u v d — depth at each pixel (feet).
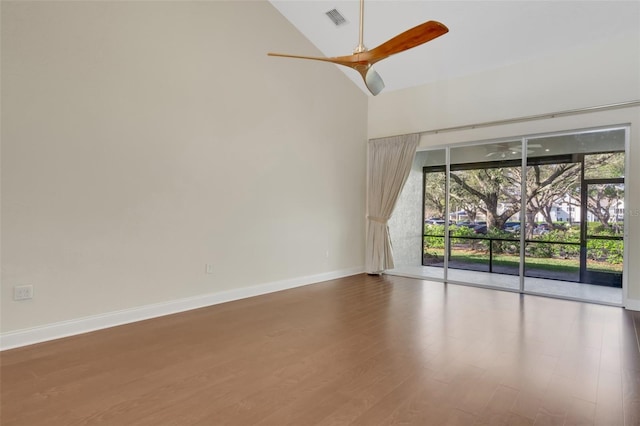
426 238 19.11
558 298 14.93
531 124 15.66
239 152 14.10
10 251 8.80
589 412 6.29
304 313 12.40
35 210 9.14
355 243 20.56
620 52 13.60
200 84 12.71
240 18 14.03
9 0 8.66
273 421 5.92
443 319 11.78
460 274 17.90
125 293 10.90
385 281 18.35
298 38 16.60
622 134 13.75
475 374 7.75
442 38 15.19
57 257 9.54
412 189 19.58
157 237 11.62
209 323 11.13
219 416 6.05
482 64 16.51
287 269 16.35
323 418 6.02
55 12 9.36
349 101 19.81
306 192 17.25
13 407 6.24
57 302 9.57
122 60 10.68
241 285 14.32
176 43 12.00
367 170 21.21
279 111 15.75
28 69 8.95
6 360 8.16
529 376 7.67
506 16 13.55
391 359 8.52
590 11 12.69
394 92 20.06
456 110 17.81
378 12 14.55
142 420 5.91
